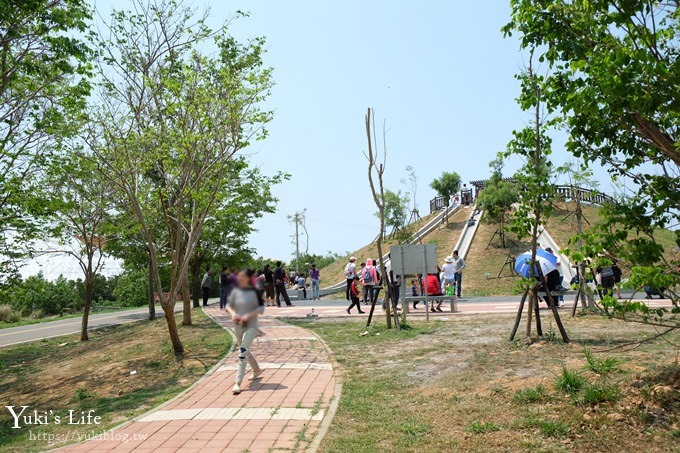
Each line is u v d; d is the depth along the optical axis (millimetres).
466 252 38219
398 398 7402
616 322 11766
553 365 7773
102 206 18500
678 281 4996
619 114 5125
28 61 11797
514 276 31234
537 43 6289
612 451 4852
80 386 11758
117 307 43469
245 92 13234
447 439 5594
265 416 6871
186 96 13398
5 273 15539
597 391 5949
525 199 9180
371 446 5605
